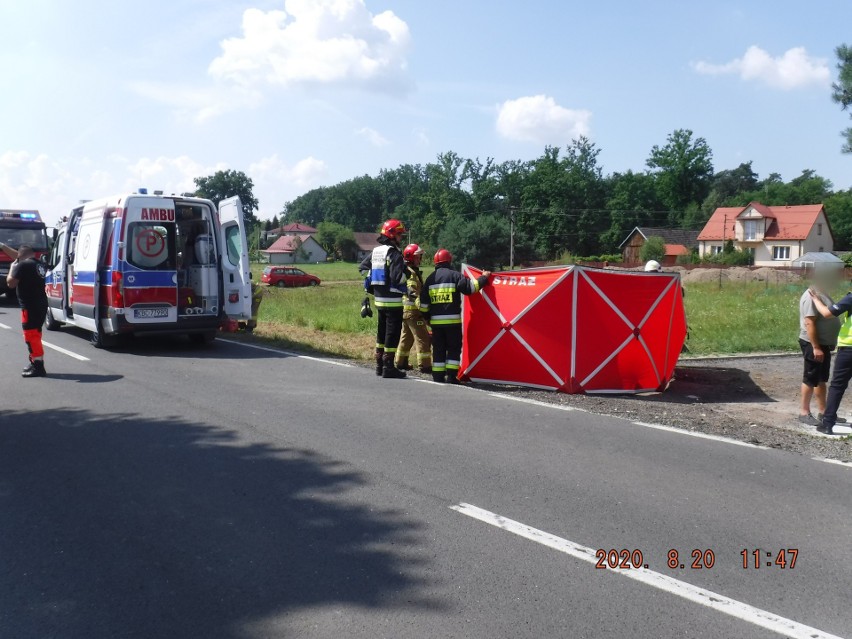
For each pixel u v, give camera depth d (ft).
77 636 10.64
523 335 29.48
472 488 16.92
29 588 12.07
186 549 13.56
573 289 28.60
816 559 13.44
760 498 16.51
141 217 37.91
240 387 28.60
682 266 205.05
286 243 374.43
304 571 12.69
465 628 10.91
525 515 15.31
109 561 13.07
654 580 12.55
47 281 48.19
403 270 31.01
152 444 20.26
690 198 298.97
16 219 72.28
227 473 17.84
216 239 40.37
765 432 22.89
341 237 392.88
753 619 11.32
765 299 85.51
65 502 15.89
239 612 11.32
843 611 11.62
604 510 15.65
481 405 25.81
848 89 92.38
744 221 239.30
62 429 21.81
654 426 23.09
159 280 38.32
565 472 18.15
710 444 21.03
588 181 272.51
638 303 29.63
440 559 13.21
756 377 34.81
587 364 28.91
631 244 267.80
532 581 12.42
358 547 13.67
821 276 24.43
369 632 10.77
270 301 86.38
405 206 434.71
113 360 35.40
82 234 42.34
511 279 29.86
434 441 20.80
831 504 16.19
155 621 11.05
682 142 296.10
